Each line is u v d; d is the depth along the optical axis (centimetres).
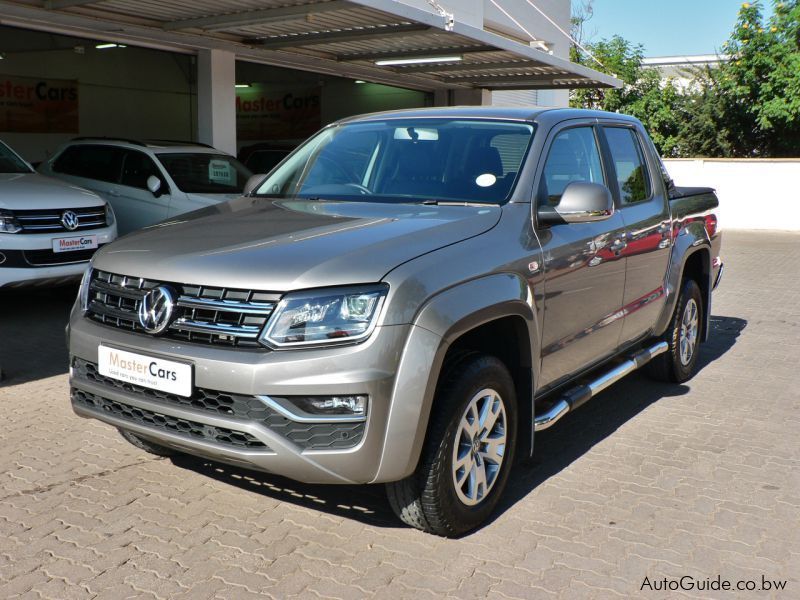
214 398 313
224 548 339
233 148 1227
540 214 396
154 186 932
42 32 1055
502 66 1270
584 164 462
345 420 303
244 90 1984
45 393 547
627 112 2864
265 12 920
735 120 2692
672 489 413
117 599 298
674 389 605
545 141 423
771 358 722
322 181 456
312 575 318
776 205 2212
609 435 496
